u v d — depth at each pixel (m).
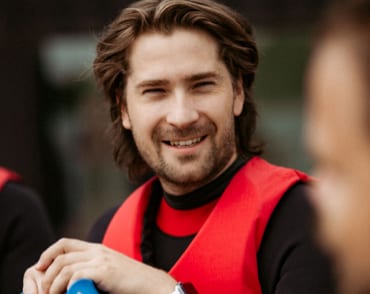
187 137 1.75
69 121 5.60
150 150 1.81
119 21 1.85
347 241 0.59
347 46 0.59
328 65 0.60
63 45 5.56
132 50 1.82
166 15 1.76
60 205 5.24
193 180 1.78
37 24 4.35
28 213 2.40
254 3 4.22
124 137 2.09
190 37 1.76
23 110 4.72
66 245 1.70
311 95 0.62
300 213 1.68
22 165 4.75
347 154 0.59
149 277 1.62
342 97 0.58
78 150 5.68
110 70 1.90
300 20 4.24
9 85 4.66
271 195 1.74
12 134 4.71
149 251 1.88
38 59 4.91
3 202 2.38
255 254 1.70
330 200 0.60
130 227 1.92
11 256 2.34
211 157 1.77
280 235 1.68
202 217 1.84
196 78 1.75
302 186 1.77
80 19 4.32
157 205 1.96
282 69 6.55
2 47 4.56
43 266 1.70
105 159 5.83
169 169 1.78
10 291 2.32
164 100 1.77
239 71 1.89
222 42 1.80
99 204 5.92
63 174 5.35
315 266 1.57
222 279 1.69
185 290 1.58
